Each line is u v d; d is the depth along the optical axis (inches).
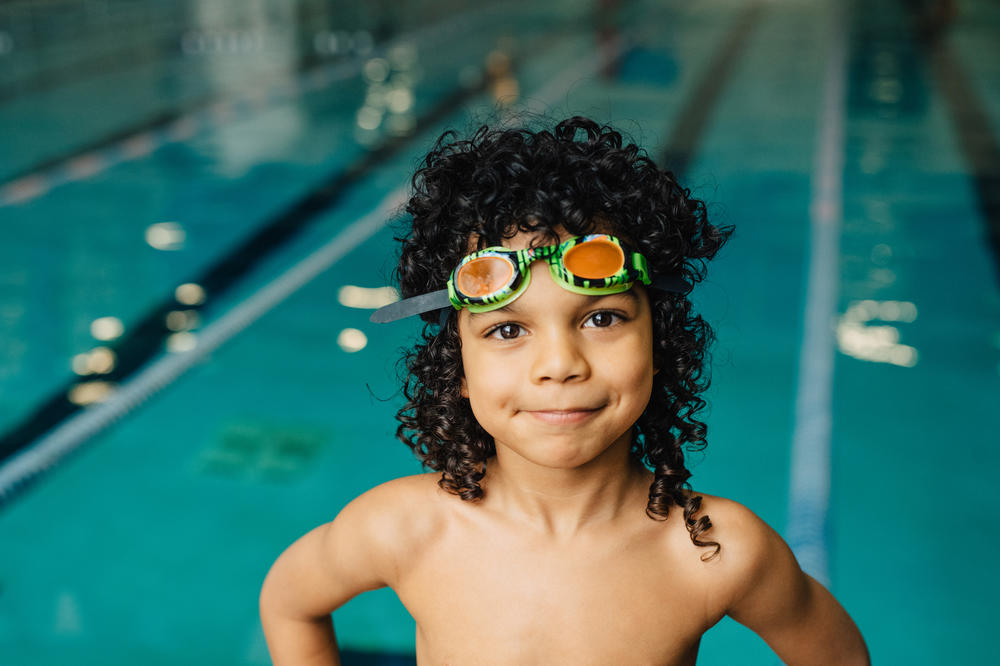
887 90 277.3
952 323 131.3
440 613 32.7
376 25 413.7
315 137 229.1
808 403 111.7
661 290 31.6
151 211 175.5
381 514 33.8
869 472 99.4
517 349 28.5
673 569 31.9
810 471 99.7
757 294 140.0
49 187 188.2
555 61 325.7
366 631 79.9
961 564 86.5
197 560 87.7
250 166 205.5
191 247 158.1
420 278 32.8
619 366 28.1
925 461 101.1
